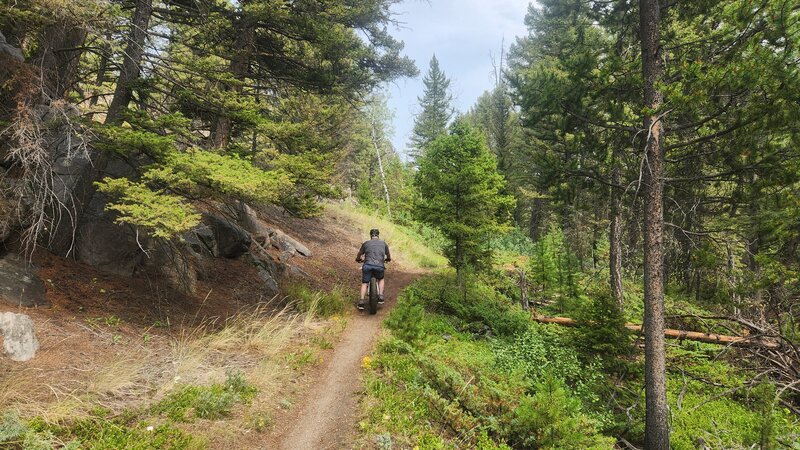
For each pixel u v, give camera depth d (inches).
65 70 309.7
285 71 528.1
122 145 247.1
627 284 669.3
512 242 1031.6
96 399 170.2
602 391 332.5
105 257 279.4
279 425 195.2
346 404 222.5
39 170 246.2
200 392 193.5
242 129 358.0
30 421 144.3
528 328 407.5
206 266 358.3
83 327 218.5
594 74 316.2
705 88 238.1
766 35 235.5
